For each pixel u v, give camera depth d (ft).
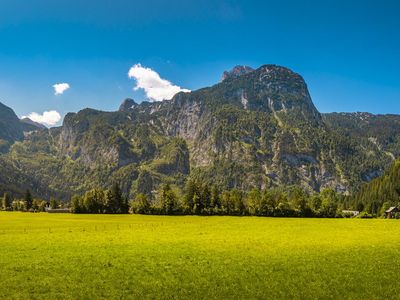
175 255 168.35
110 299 104.99
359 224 365.61
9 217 458.09
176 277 128.36
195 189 555.28
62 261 153.38
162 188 544.62
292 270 139.13
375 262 155.12
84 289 114.01
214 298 105.70
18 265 145.38
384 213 595.47
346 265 148.97
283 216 529.86
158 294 109.29
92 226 323.98
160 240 219.82
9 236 241.14
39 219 420.77
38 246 194.59
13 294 108.88
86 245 198.08
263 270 138.72
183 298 105.70
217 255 169.17
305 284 119.96
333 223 378.12
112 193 579.89
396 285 119.65
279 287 116.26
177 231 277.64
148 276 129.29
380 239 232.32
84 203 576.61
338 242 216.33
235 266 145.38
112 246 194.90
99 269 139.33
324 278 127.75
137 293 110.22
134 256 165.68
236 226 329.11
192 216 498.28
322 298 106.73
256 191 568.82
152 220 410.52
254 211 534.37
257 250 183.83
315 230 295.48
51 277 127.34
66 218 441.27
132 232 268.62
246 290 113.09
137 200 554.87
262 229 300.61
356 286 118.11
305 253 175.83
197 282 121.70
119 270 137.90
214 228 306.76
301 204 539.70
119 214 539.29
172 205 534.37
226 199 549.95
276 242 213.66
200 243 207.10
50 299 104.78
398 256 169.58
